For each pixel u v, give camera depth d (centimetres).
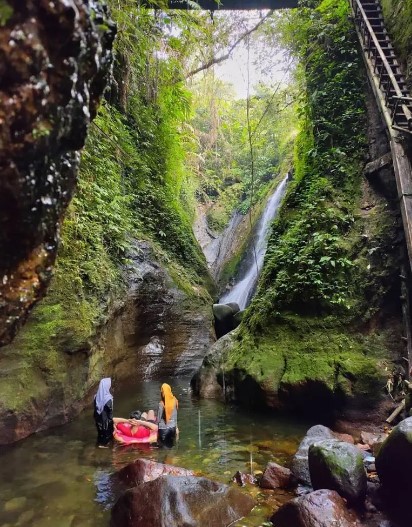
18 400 550
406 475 364
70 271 680
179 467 463
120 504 372
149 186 1220
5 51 185
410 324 643
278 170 2145
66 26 199
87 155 814
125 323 898
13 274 229
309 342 703
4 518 371
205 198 2400
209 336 1092
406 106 721
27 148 200
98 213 847
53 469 474
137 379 935
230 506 378
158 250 1125
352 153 875
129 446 554
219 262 2081
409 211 638
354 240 746
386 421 585
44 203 226
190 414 711
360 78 927
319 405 655
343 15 988
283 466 492
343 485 383
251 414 705
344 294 704
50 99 205
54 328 607
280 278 801
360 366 630
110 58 260
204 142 2273
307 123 1045
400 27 873
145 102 1223
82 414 674
